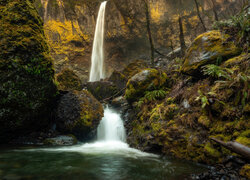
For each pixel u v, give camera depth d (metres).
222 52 4.80
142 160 4.31
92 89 11.62
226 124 3.50
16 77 5.33
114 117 8.20
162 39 18.58
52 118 7.18
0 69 5.04
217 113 3.81
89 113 6.84
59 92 7.49
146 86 7.10
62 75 10.99
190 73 5.38
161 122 5.23
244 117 3.29
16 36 5.46
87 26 18.50
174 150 4.39
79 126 6.56
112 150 5.50
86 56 18.44
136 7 18.02
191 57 5.46
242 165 2.84
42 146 5.83
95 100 7.61
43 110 6.38
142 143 5.46
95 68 18.88
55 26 16.97
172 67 8.57
